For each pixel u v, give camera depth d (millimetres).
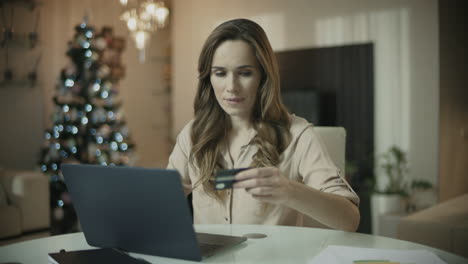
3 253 950
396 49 4371
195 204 1378
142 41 4684
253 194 876
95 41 4871
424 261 812
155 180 767
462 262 829
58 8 5438
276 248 943
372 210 3773
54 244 1030
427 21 4211
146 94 6738
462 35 5031
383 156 4309
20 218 3412
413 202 4113
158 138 6918
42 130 5219
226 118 1406
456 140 4773
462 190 5012
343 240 1010
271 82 1304
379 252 874
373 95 4480
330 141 1562
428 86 4223
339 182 1160
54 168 4469
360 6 4559
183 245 823
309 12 4852
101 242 943
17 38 5016
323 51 4746
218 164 1368
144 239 861
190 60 5727
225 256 882
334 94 4684
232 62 1241
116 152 4766
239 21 1267
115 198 841
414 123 4293
